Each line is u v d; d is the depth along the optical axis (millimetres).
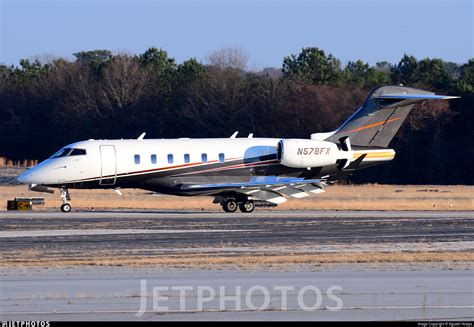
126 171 138375
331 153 142625
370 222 119938
